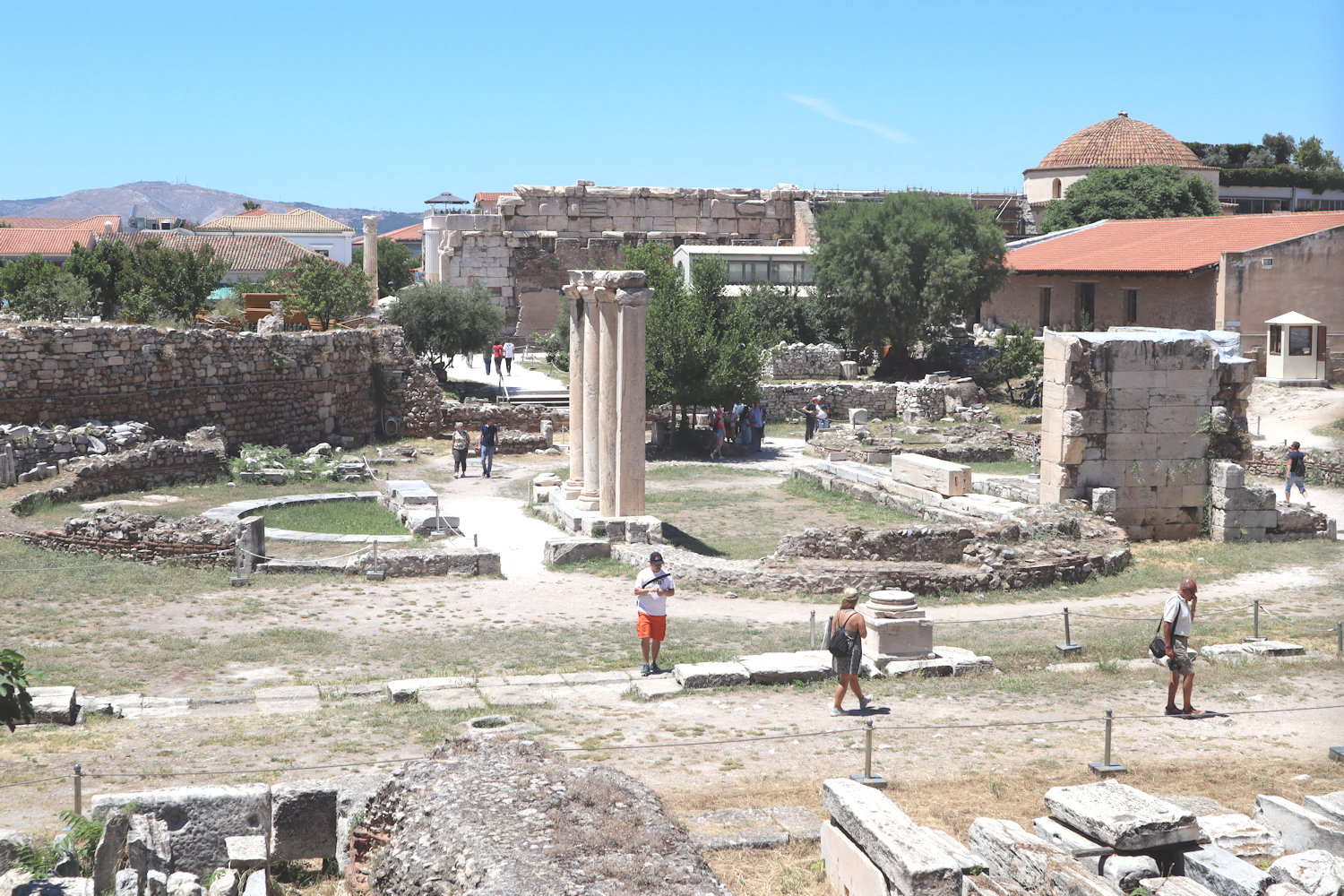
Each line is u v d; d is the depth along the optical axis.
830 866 8.96
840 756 12.23
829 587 21.31
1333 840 8.85
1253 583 22.53
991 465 40.12
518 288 71.44
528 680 15.32
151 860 8.42
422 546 24.47
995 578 21.78
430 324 50.84
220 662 16.08
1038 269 57.78
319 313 49.44
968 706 14.24
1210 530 27.20
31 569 20.12
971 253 55.41
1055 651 16.94
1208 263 48.88
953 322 58.19
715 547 26.25
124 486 29.27
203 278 54.75
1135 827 8.16
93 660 15.88
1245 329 46.41
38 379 31.62
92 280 53.72
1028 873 7.88
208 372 35.97
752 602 20.72
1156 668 16.16
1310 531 27.14
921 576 21.50
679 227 74.19
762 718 13.73
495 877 6.73
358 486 32.88
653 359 40.28
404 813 8.05
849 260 55.44
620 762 12.01
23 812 10.02
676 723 13.48
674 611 19.97
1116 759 12.06
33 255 56.66
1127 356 26.72
